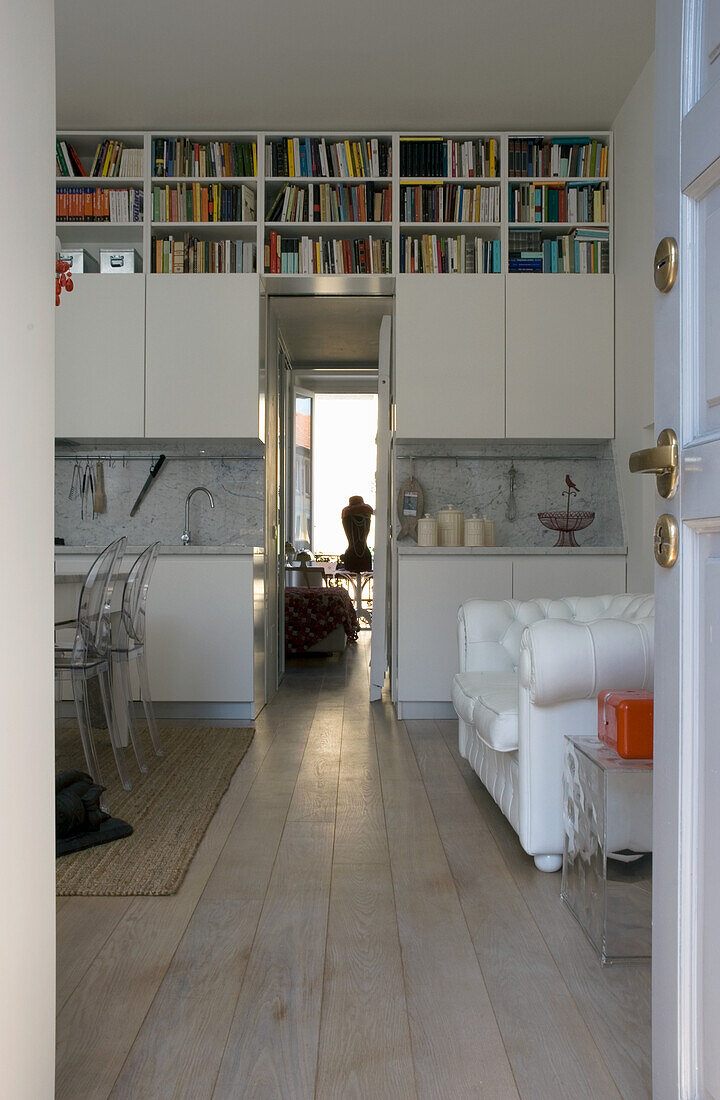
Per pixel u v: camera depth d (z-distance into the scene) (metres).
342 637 7.92
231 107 5.02
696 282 1.25
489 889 2.47
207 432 5.22
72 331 5.23
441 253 5.35
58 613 3.95
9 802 1.18
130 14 4.08
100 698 4.51
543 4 4.04
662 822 1.32
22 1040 1.22
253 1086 1.53
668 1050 1.30
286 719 5.02
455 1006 1.82
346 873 2.59
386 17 4.13
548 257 5.36
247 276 5.23
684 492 1.25
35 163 1.27
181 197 5.35
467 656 3.69
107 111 5.07
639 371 4.76
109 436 5.24
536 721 2.57
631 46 4.40
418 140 5.32
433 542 5.28
